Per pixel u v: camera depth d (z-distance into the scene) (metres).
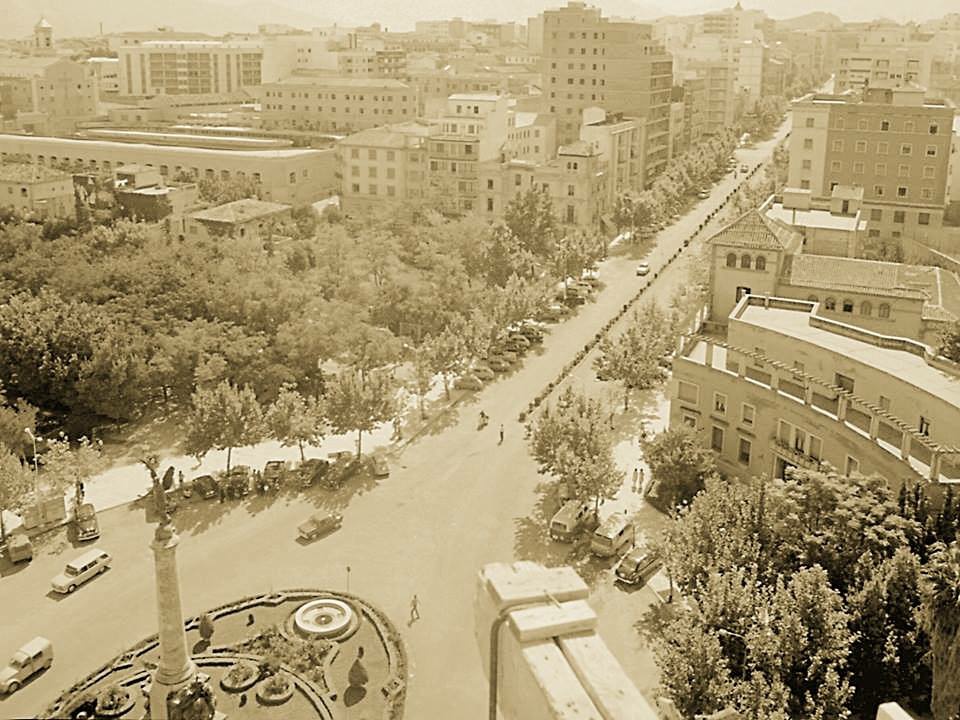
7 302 112.81
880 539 56.88
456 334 111.44
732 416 82.44
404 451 92.00
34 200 169.00
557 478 86.44
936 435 68.81
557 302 138.00
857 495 60.28
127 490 84.00
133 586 69.88
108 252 135.75
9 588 69.44
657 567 70.38
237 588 69.56
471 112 185.00
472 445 93.19
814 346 80.31
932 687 50.22
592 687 11.45
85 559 70.81
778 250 102.44
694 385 85.69
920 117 151.88
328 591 69.00
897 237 158.00
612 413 95.81
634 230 176.25
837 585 57.56
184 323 105.44
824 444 73.31
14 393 98.06
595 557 72.81
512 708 12.57
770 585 56.88
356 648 62.84
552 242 157.38
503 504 81.81
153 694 55.19
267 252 141.50
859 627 52.94
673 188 192.25
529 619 12.26
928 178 154.00
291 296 110.75
